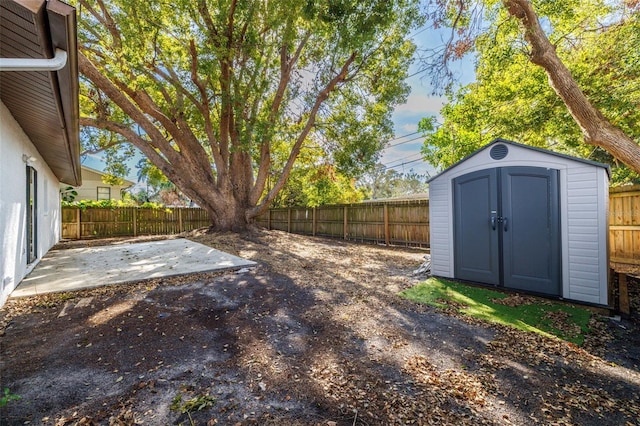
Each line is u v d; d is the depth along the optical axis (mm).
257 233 9930
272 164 12758
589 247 3799
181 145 9109
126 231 12430
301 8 6898
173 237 10195
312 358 2570
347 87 9852
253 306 3770
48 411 1823
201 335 2932
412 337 3016
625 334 3098
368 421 1830
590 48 6547
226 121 9305
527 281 4234
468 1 5844
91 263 5812
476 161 4730
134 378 2188
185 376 2240
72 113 3861
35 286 4191
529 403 2023
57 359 2406
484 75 7750
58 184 10133
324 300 4082
